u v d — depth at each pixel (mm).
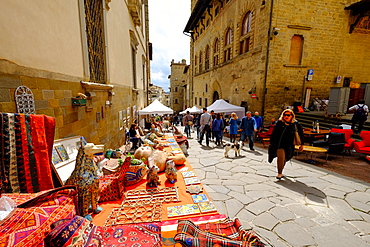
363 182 4246
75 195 1519
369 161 5809
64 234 1062
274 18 9797
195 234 1481
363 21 11039
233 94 14234
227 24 14969
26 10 2006
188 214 2020
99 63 4605
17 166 1413
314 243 2408
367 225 2766
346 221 2859
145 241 1567
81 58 3434
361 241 2434
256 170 5168
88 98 3725
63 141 2754
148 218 1959
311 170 5074
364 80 12141
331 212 3094
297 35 10359
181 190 2627
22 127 1449
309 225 2768
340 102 9016
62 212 1283
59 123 2713
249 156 6668
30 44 2086
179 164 3643
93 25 4191
